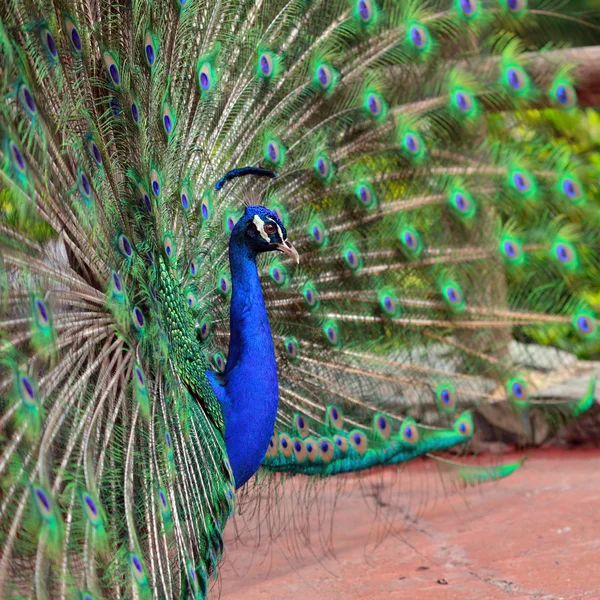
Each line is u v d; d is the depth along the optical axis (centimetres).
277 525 629
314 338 554
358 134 568
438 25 562
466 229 576
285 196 549
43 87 343
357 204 564
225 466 397
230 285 502
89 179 366
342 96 552
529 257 571
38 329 313
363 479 717
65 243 362
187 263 470
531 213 577
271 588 508
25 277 324
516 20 571
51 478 318
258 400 420
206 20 488
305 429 536
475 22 562
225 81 504
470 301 575
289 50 538
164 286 412
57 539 286
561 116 648
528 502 630
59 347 341
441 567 523
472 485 596
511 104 578
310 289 543
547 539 549
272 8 523
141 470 350
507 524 588
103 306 371
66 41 360
